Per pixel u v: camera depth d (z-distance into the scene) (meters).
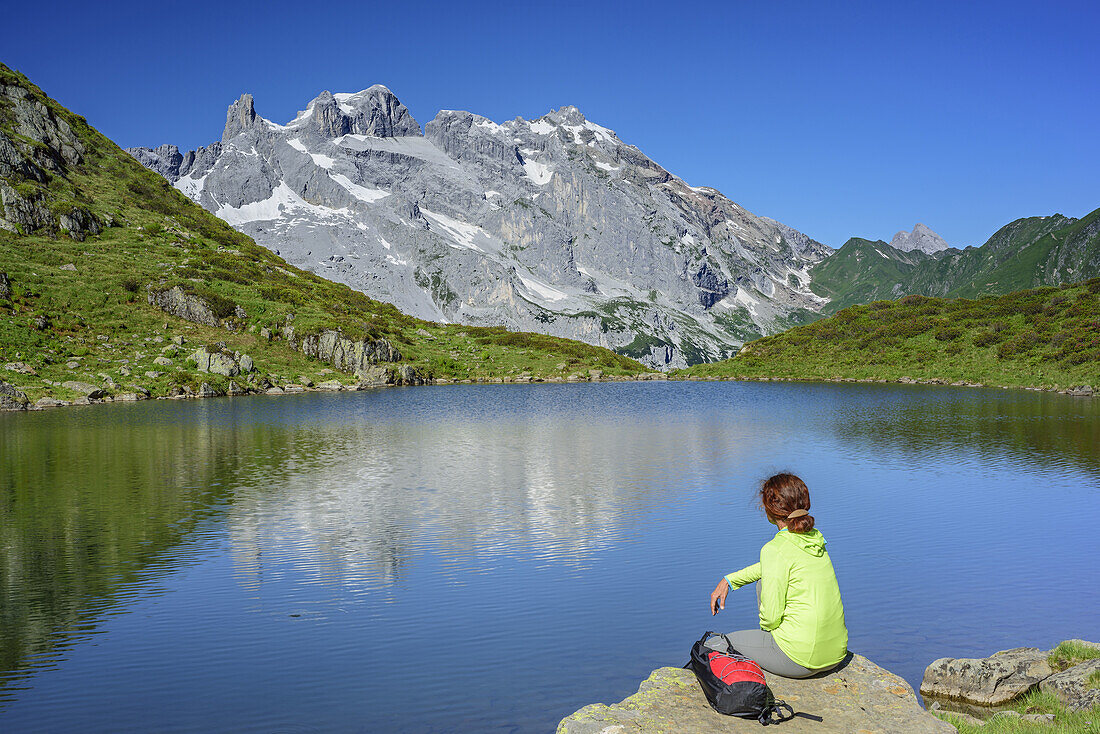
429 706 12.75
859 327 146.88
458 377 129.12
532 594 18.77
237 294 121.31
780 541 9.25
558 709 12.64
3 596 18.80
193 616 17.28
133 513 27.98
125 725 12.19
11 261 107.31
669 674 10.19
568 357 148.75
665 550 22.89
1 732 12.01
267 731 11.89
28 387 79.38
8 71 160.25
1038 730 9.62
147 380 89.62
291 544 23.67
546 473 37.00
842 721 8.52
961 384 109.19
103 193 151.38
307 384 105.62
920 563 21.33
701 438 51.84
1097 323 112.44
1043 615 17.19
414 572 20.73
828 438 51.16
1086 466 38.38
